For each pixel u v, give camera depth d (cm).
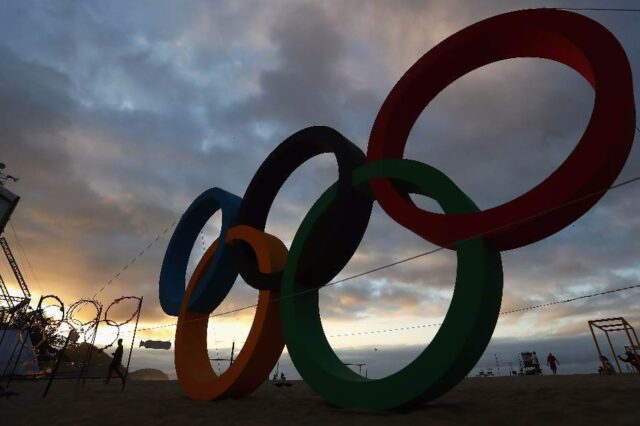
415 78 624
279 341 711
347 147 675
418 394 461
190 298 861
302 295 662
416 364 474
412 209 543
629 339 1295
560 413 451
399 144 643
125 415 588
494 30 550
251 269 752
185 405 673
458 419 443
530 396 596
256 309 722
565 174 427
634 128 434
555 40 507
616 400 492
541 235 459
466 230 484
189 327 857
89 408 661
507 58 578
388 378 496
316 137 738
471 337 442
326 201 664
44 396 825
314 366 578
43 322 1287
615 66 440
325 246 614
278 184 848
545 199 434
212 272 821
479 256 464
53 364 1587
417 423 425
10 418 584
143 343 1202
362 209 639
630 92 421
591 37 468
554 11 507
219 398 711
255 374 697
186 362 815
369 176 608
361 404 509
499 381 1020
